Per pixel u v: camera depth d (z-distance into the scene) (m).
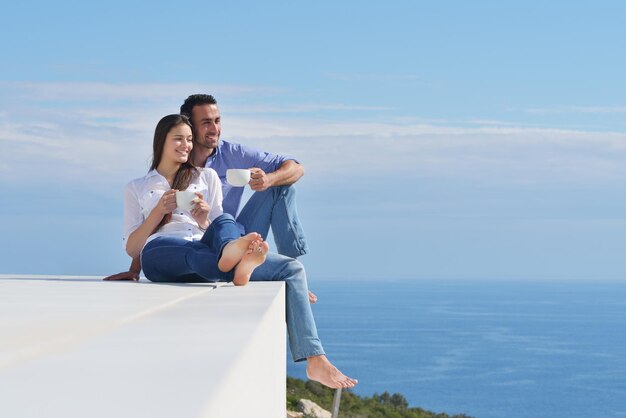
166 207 3.57
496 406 176.25
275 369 2.62
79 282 3.82
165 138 3.80
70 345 1.43
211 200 3.90
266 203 4.27
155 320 1.91
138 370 1.13
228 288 3.16
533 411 172.00
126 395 0.94
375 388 198.38
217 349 1.37
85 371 1.12
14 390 0.98
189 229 3.76
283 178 4.19
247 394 1.38
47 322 1.75
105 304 2.31
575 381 193.75
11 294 2.81
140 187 3.82
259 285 3.33
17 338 1.44
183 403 0.88
